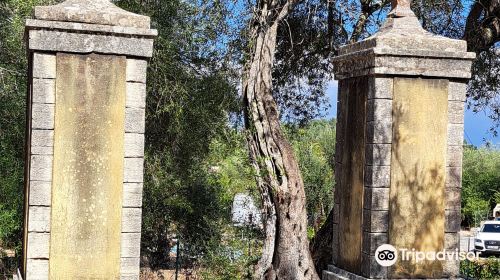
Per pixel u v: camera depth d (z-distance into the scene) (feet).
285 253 35.42
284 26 47.09
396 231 29.30
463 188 122.52
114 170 25.49
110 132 25.44
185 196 51.52
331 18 46.29
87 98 25.27
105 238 25.45
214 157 48.55
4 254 43.60
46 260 25.13
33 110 24.91
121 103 25.52
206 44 46.60
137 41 25.50
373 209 29.14
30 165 24.97
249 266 39.60
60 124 25.09
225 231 48.75
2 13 44.96
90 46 25.14
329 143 76.43
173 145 50.01
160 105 47.37
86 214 25.34
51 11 25.00
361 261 29.96
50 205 25.13
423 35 29.78
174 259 52.60
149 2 46.55
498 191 121.08
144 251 51.60
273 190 35.65
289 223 35.55
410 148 29.37
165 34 46.44
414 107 29.37
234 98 46.60
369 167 29.48
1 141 44.50
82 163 25.29
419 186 29.48
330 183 54.65
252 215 43.01
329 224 41.01
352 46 31.63
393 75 29.19
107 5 26.08
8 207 41.39
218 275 41.22
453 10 46.24
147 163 49.06
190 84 48.39
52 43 24.88
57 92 25.04
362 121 30.27
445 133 29.68
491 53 49.44
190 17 47.09
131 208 25.67
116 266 25.55
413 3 45.19
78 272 25.29
